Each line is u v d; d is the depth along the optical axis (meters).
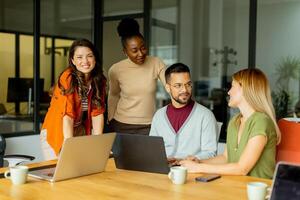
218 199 1.58
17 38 5.25
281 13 5.83
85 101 2.57
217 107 6.21
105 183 1.84
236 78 2.13
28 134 5.17
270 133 2.04
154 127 2.65
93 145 1.97
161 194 1.65
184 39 7.01
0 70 5.21
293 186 1.33
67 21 5.70
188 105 2.58
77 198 1.60
